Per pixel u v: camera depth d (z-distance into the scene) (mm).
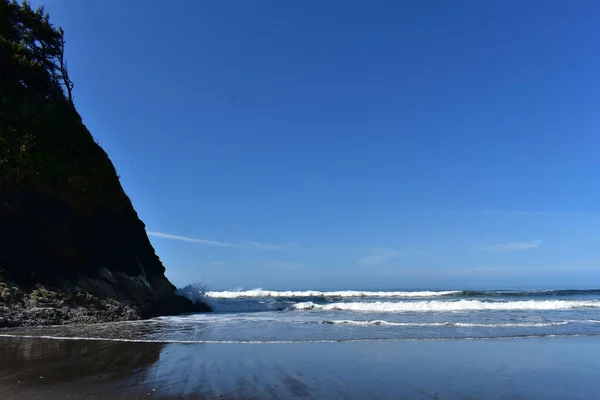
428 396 5867
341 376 6859
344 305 22531
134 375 6824
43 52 23516
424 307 21750
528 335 11125
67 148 19375
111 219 19969
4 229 14719
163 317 17734
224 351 8992
